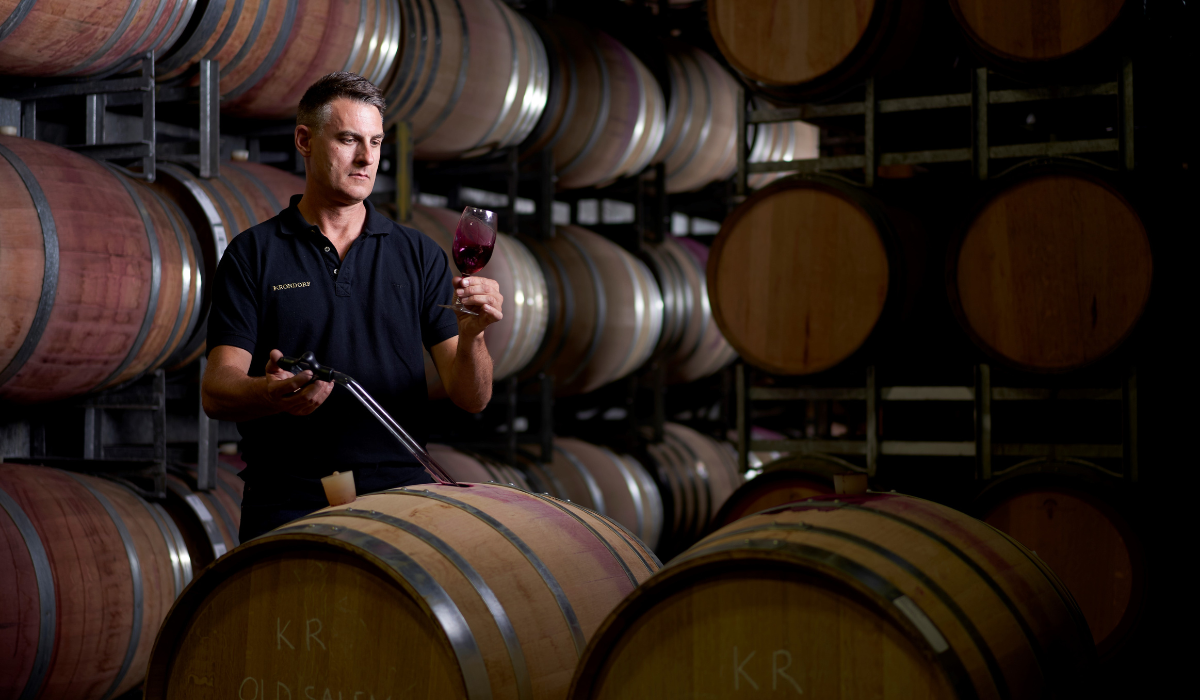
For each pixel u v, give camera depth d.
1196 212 4.93
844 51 4.51
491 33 5.88
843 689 1.56
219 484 4.47
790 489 4.77
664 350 7.64
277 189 4.76
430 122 5.76
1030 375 4.39
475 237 2.32
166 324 3.97
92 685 3.57
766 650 1.62
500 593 1.87
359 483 2.41
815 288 4.61
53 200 3.57
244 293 2.42
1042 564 2.05
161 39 4.12
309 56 4.80
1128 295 4.14
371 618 1.83
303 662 1.88
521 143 6.63
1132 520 4.04
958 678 1.48
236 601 1.95
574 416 7.88
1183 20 4.93
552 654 1.88
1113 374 4.35
